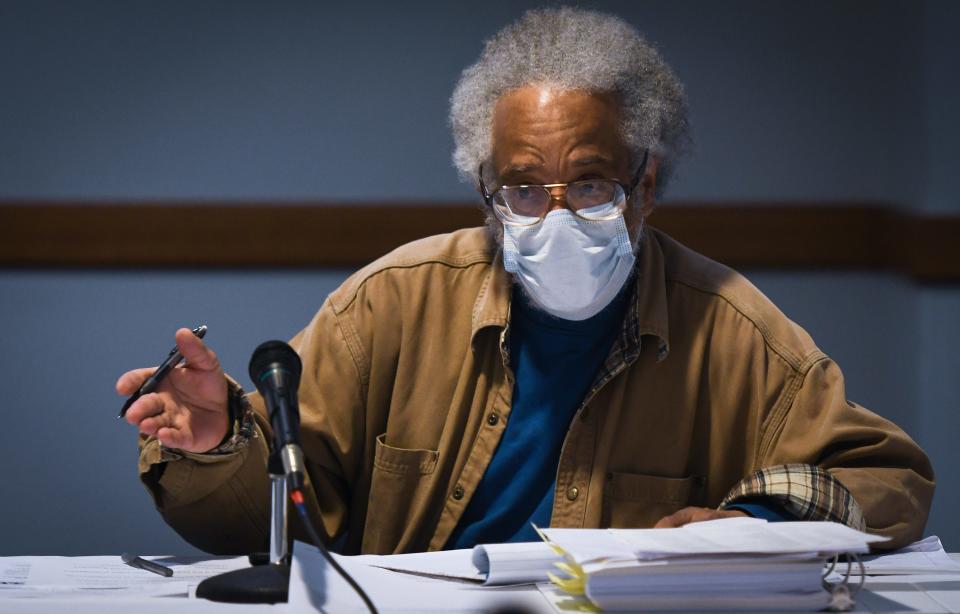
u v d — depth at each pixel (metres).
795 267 9.69
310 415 3.79
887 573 3.07
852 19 9.61
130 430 8.84
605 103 3.52
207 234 9.28
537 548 2.90
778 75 9.62
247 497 3.53
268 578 2.68
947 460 9.18
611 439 3.64
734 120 9.61
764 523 2.93
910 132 9.63
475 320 3.75
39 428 8.79
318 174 9.38
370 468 3.88
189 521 3.52
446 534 3.70
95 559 3.24
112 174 9.25
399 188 9.42
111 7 9.23
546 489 3.68
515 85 3.55
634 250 3.67
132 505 8.53
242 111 9.34
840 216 9.62
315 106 9.38
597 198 3.47
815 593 2.67
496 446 3.72
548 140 3.44
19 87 9.17
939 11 9.54
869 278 9.72
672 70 3.89
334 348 3.87
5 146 9.16
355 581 2.66
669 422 3.69
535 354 3.76
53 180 9.21
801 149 9.64
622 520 3.62
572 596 2.70
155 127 9.27
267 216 9.30
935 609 2.70
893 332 9.66
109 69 9.24
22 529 8.32
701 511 3.22
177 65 9.29
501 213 3.53
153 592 2.84
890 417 9.50
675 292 3.82
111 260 9.23
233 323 9.29
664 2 9.54
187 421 3.09
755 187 9.63
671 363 3.72
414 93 9.43
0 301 9.11
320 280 9.39
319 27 9.38
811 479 3.26
